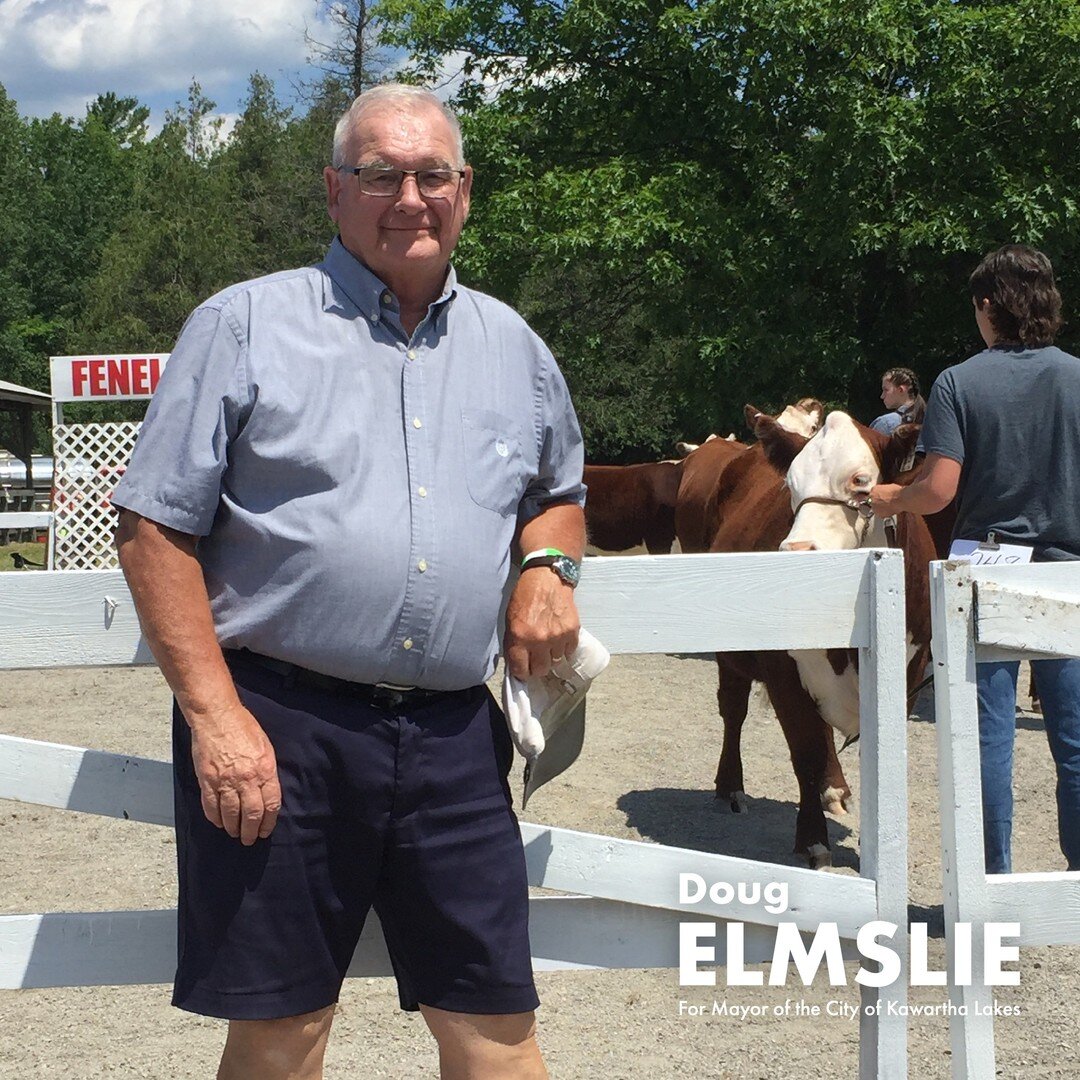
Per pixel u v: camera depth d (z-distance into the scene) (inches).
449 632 82.0
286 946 79.6
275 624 79.9
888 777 103.9
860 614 103.7
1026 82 590.6
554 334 813.9
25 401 982.4
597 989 144.1
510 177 756.6
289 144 1847.9
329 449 79.6
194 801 80.7
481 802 85.0
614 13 715.4
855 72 629.3
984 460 147.9
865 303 694.5
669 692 325.7
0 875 181.2
